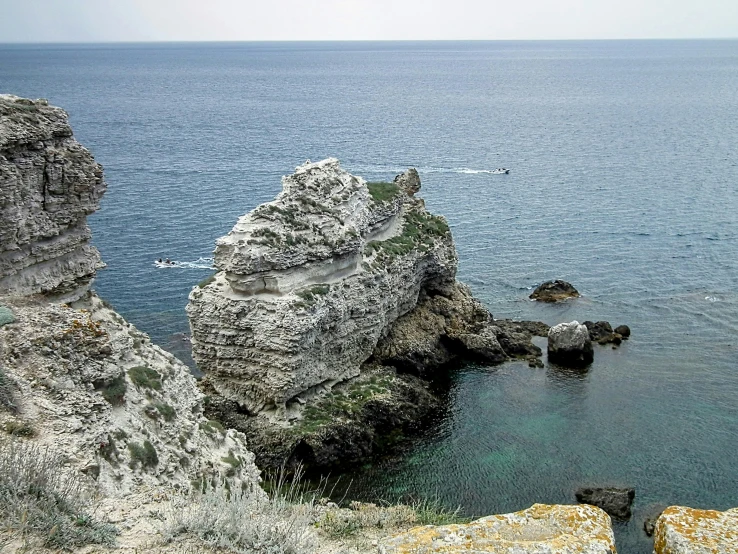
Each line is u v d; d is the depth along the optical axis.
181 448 26.70
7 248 26.94
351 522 24.73
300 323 44.91
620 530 39.91
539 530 16.11
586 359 61.53
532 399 55.41
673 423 51.50
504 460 47.19
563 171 142.50
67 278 29.69
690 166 146.75
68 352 24.53
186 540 18.00
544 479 45.00
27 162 27.59
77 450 21.25
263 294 46.62
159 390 28.22
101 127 195.12
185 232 95.06
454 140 184.12
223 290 47.41
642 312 71.81
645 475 45.34
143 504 20.33
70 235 30.00
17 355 23.22
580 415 52.88
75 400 23.05
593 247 92.62
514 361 61.78
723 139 181.75
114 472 22.14
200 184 124.56
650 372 59.41
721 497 43.06
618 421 51.91
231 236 47.47
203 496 20.94
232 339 46.81
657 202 116.25
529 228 101.38
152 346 31.50
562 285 76.50
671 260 87.19
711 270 83.56
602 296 76.06
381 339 58.06
